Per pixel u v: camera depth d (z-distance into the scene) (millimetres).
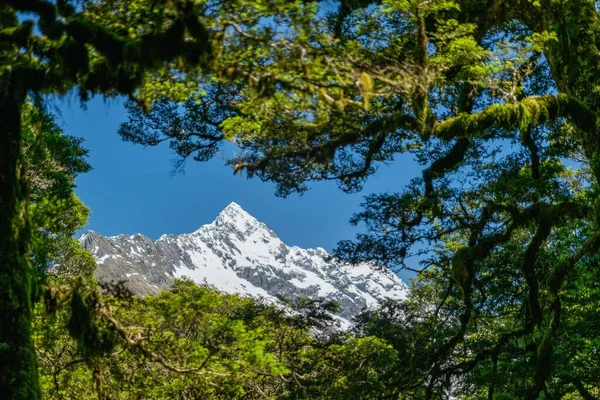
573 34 16641
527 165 21266
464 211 20562
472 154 21391
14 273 10789
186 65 10656
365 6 16406
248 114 13508
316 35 11367
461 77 15523
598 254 19859
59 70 10883
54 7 10500
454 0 17359
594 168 16375
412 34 16219
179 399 19594
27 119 14797
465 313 19891
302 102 11961
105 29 10445
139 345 12102
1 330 10461
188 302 12148
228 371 12258
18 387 10289
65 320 12406
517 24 20094
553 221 17781
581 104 16125
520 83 18906
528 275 18469
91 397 16391
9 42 10820
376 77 11078
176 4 10039
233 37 10609
